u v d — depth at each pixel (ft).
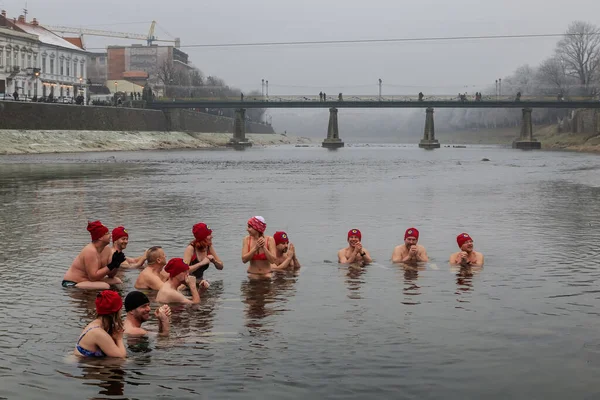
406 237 62.64
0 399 30.60
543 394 30.96
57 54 522.06
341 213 100.89
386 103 631.97
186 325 41.88
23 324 41.98
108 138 435.94
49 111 384.27
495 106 610.24
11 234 78.48
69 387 32.01
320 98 636.89
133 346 37.76
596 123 557.33
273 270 58.65
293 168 244.63
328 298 48.42
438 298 48.16
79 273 52.70
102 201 117.50
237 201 118.73
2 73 435.94
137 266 60.13
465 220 92.79
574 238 76.33
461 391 31.27
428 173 214.48
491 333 39.55
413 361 34.99
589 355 35.73
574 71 647.15
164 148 488.85
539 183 167.63
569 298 47.93
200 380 32.73
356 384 32.09
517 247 70.18
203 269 55.67
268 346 37.50
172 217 94.84
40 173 192.75
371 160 329.11
